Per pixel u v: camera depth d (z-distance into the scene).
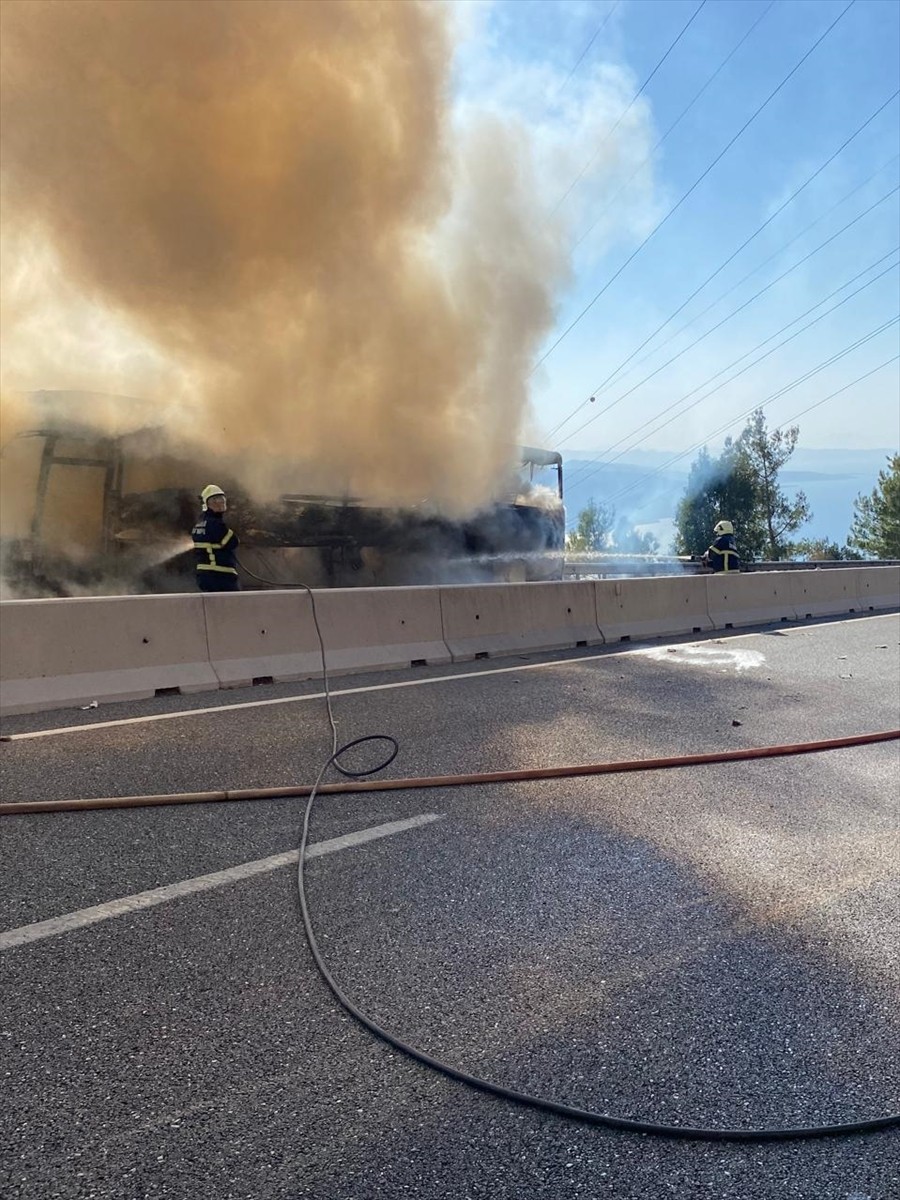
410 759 5.34
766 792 4.92
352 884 3.59
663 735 6.09
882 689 7.95
